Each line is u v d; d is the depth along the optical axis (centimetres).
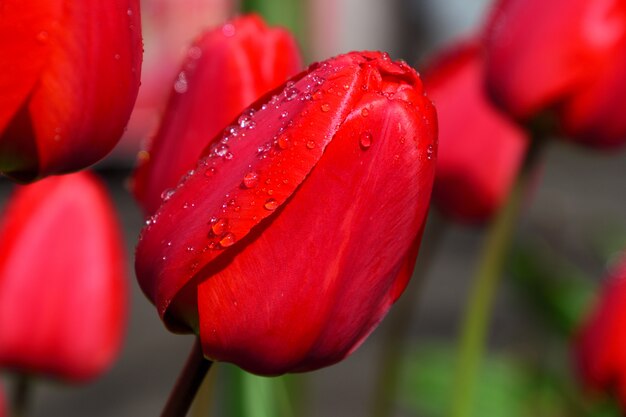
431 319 234
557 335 87
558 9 64
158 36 227
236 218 45
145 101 229
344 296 46
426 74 76
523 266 86
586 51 64
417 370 84
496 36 66
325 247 45
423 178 46
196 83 51
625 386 72
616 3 64
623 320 72
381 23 328
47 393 205
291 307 46
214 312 46
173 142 51
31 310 65
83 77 46
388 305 47
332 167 45
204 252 45
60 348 66
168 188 51
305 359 46
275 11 68
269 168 45
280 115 46
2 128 46
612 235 106
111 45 46
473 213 76
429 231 76
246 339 46
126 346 224
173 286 46
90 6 45
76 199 66
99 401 203
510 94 65
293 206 45
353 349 47
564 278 87
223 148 46
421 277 75
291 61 51
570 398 84
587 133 66
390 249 46
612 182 321
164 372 215
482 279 67
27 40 45
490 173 75
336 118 45
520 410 84
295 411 67
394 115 45
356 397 202
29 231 65
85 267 66
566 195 298
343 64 46
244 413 63
